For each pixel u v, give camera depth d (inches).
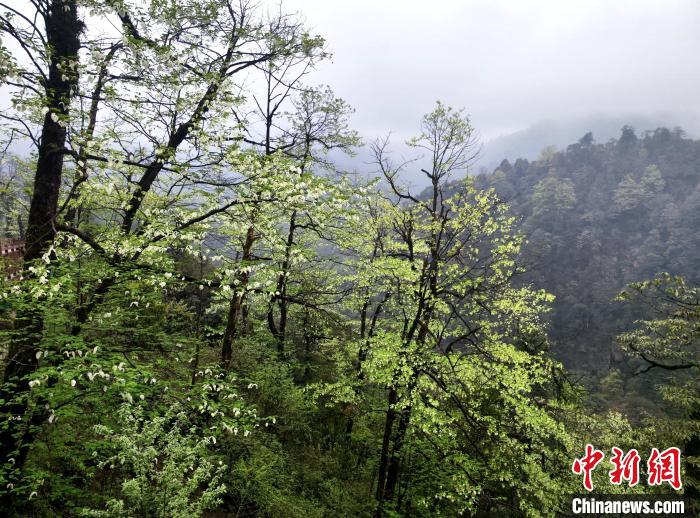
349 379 545.6
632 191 5600.4
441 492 442.6
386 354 430.3
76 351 215.0
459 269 488.1
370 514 446.0
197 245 300.0
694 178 5989.2
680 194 5718.5
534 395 597.6
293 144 489.1
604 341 3046.3
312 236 623.5
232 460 359.6
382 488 457.4
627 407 1904.5
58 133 257.6
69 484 277.9
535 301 479.8
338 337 692.1
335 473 530.0
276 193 293.7
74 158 262.1
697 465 522.3
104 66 274.4
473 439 478.3
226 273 282.8
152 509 206.7
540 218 5034.5
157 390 252.5
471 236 475.8
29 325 244.1
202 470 220.7
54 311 243.8
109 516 200.7
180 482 209.3
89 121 309.3
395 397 469.1
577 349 3046.3
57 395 231.1
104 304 277.0
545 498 444.8
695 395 560.7
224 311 645.9
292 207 307.0
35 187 261.4
